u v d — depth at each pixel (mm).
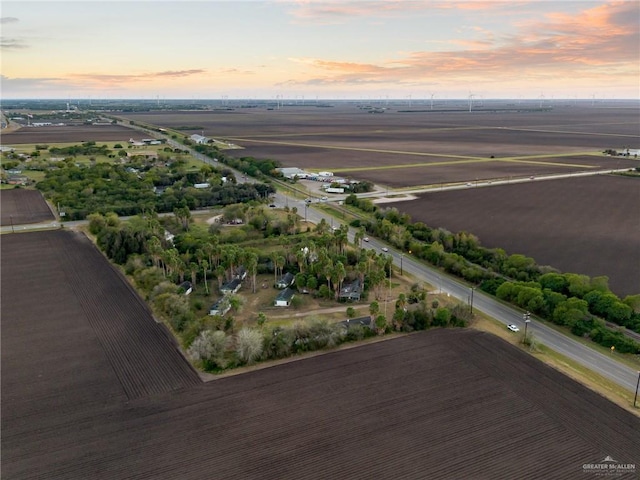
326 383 75938
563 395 73438
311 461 59281
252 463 58875
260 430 64750
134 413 68188
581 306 97125
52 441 62625
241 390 73938
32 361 81688
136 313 100625
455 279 123562
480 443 62719
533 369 80750
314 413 68375
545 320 100438
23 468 58000
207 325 88188
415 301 106625
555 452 61344
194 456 60000
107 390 73750
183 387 74750
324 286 109250
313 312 102188
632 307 98438
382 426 65688
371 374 78625
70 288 112938
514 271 121688
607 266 129125
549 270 119438
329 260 114750
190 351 82875
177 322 92500
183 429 64875
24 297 107562
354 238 150125
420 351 86438
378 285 112312
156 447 61500
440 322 96312
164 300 98375
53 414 67938
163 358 83250
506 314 103188
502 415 68375
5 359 82188
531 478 57094
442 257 131375
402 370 79938
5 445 61875
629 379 79000
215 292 112062
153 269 115625
